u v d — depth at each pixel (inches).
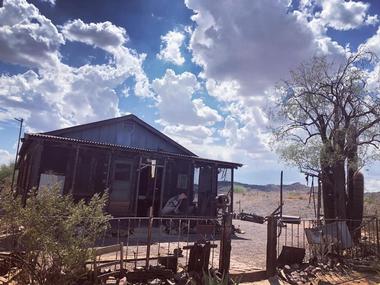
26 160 810.8
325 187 677.9
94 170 703.1
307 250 524.1
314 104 681.0
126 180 735.1
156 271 306.3
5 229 241.8
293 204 1272.1
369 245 538.0
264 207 1288.1
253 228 826.2
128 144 819.4
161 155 692.7
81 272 247.3
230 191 791.7
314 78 695.7
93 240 253.3
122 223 673.6
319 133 687.7
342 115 659.4
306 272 391.5
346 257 477.7
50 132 725.3
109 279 281.0
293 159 664.4
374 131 652.1
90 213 254.5
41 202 239.3
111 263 300.8
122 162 735.1
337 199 642.2
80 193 679.1
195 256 325.4
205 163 794.2
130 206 729.6
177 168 831.1
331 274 403.2
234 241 598.5
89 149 659.4
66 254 232.7
